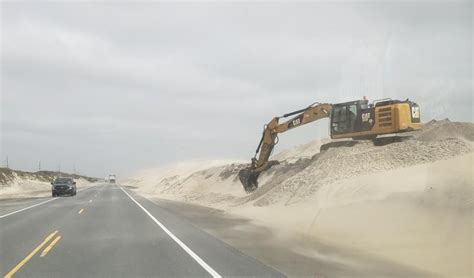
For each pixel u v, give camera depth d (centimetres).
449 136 2111
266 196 2336
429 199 1104
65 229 1619
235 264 951
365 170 1855
